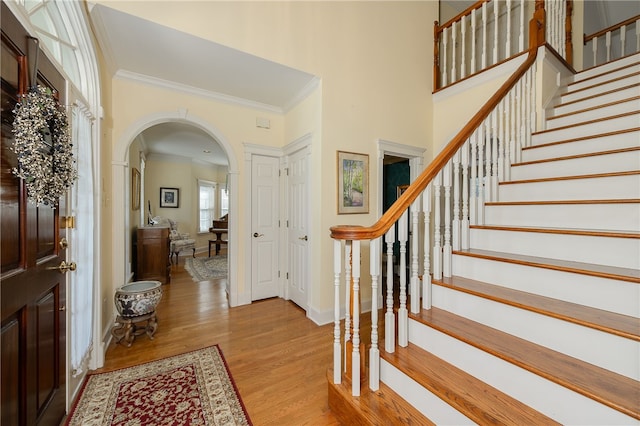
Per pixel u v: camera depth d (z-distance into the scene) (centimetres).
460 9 475
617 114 239
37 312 130
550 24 311
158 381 194
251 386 190
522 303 133
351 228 148
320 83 296
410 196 164
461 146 197
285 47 274
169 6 218
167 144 597
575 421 98
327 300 298
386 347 158
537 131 276
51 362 145
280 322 297
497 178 232
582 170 207
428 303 174
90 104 213
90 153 204
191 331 275
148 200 678
